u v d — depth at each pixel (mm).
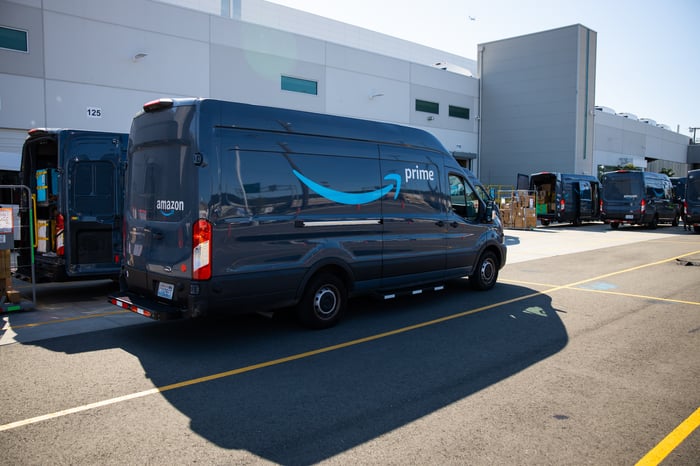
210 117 5281
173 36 20875
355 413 3949
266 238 5641
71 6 18250
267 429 3676
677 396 4301
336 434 3602
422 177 7605
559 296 8508
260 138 5648
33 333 6215
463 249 8273
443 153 8125
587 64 35750
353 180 6582
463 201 8492
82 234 8102
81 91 18625
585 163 36250
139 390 4402
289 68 25188
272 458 3270
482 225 8680
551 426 3732
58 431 3623
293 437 3555
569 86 35094
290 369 4949
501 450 3377
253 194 5543
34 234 8641
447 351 5527
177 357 5312
